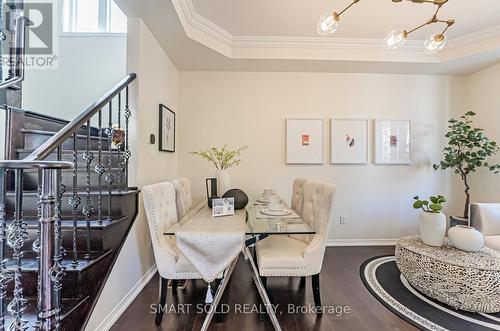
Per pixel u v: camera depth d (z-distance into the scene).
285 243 2.20
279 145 3.55
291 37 3.01
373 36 2.98
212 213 2.10
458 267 1.92
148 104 2.47
